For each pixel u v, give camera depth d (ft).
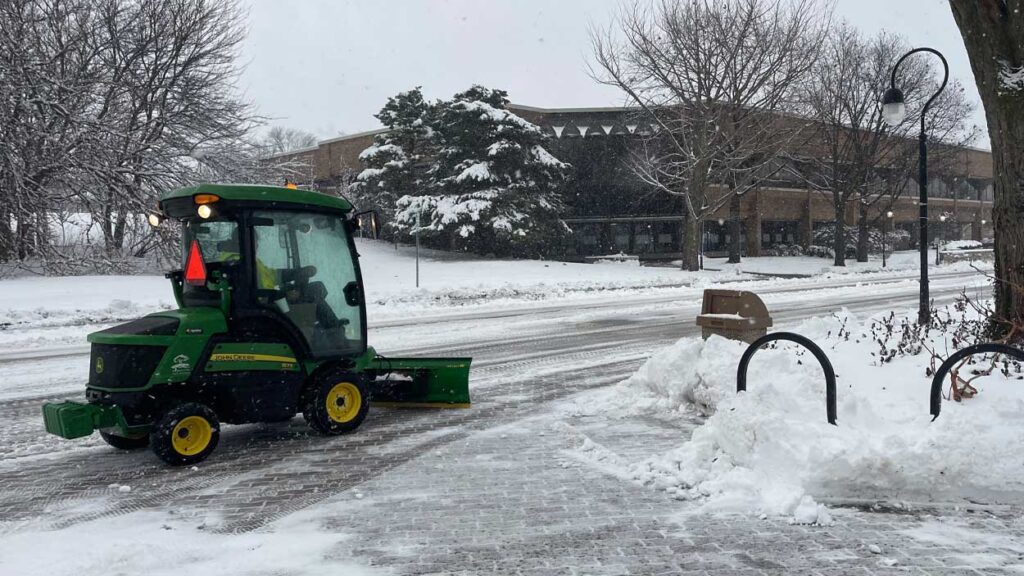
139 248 93.45
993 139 26.71
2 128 77.41
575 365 37.70
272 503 17.98
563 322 56.65
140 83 89.66
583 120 153.17
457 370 28.25
